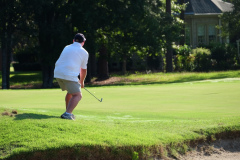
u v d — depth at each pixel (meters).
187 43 76.94
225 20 64.81
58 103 19.84
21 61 82.69
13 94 25.78
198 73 54.25
